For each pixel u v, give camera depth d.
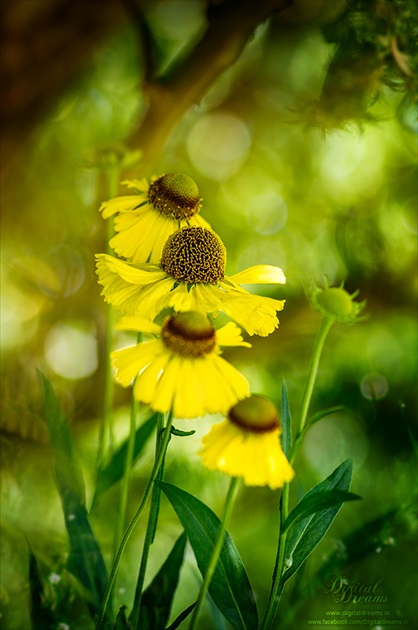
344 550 0.49
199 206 0.47
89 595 0.46
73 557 0.48
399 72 0.54
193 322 0.40
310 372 0.45
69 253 0.90
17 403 0.68
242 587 0.42
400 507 0.51
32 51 0.65
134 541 0.74
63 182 0.89
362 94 0.55
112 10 0.66
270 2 0.58
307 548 0.44
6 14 0.62
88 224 0.89
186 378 0.39
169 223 0.47
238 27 0.59
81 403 0.88
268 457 0.39
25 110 0.70
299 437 0.44
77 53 0.68
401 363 0.91
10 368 0.79
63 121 0.90
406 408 0.85
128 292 0.43
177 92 0.62
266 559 0.74
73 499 0.48
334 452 0.88
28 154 0.84
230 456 0.38
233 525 0.79
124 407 0.88
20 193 0.86
